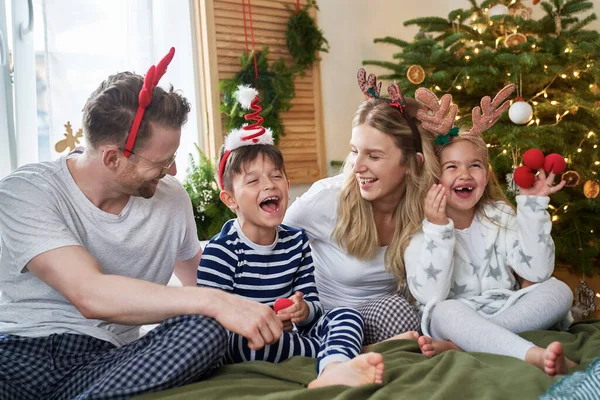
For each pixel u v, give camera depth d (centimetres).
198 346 105
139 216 136
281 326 111
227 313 108
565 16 309
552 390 91
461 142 166
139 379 101
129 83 124
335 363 110
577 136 299
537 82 296
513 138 268
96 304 109
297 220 170
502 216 171
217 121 315
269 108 313
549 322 151
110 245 131
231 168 149
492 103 167
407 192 163
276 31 342
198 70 318
